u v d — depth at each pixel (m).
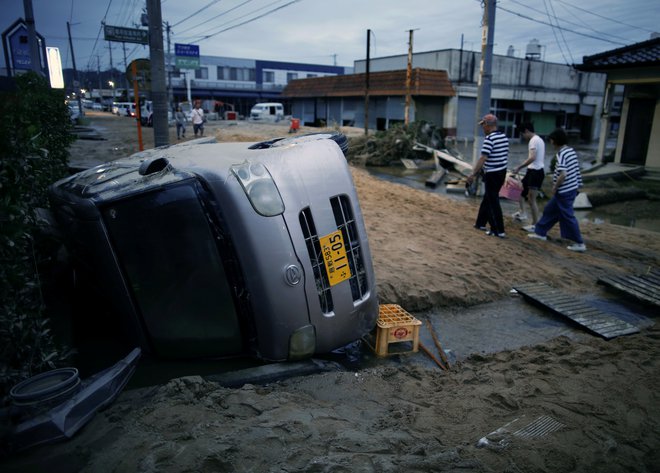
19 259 2.94
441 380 3.52
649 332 4.58
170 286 3.29
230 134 22.70
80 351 3.77
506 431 2.65
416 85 31.48
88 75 87.94
